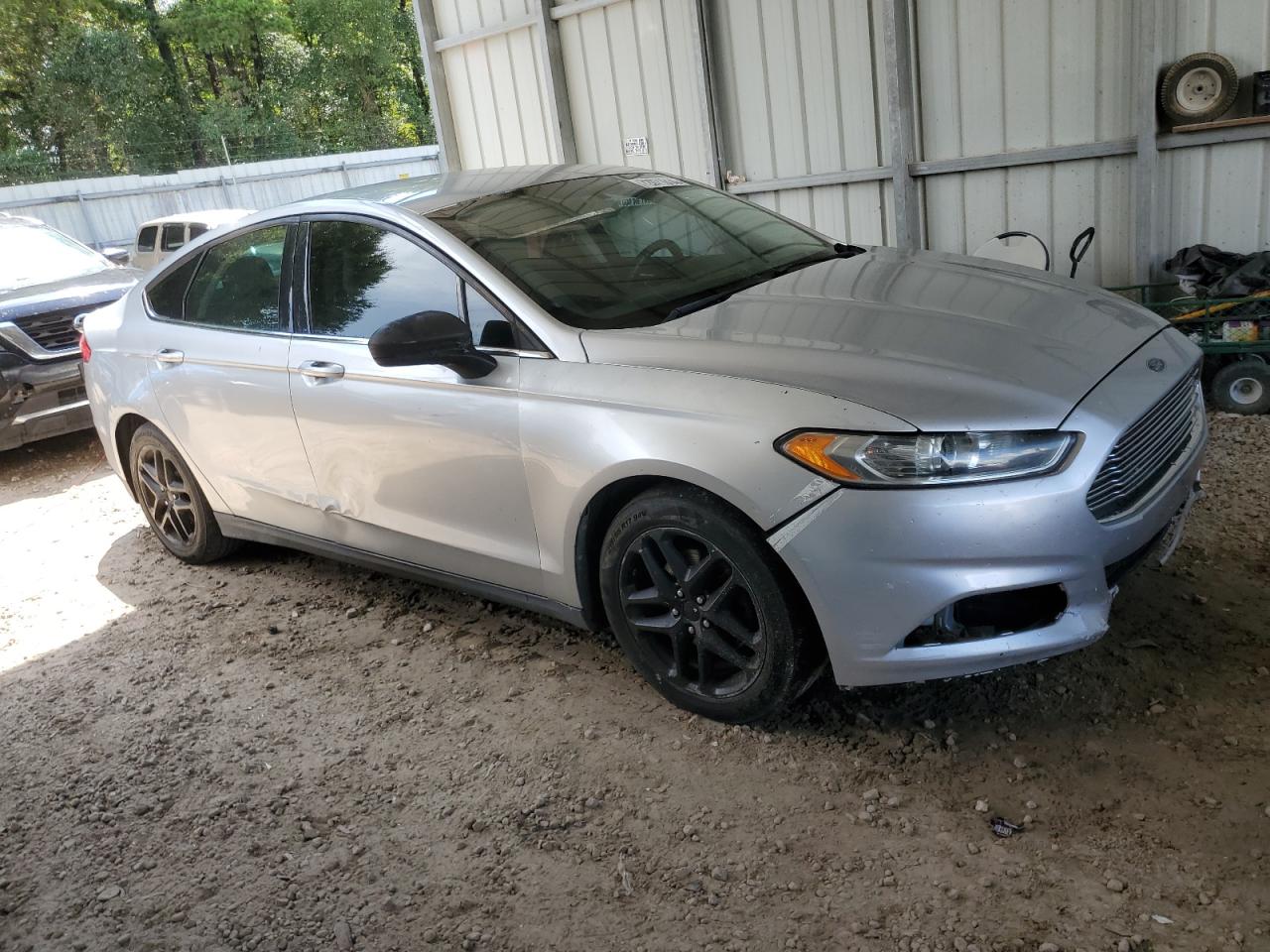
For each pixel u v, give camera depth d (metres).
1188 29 5.52
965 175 6.51
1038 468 2.50
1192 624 3.25
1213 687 2.94
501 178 4.01
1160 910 2.22
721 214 4.02
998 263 3.73
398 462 3.60
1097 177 6.04
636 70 7.83
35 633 4.60
